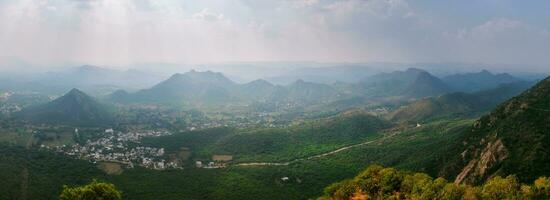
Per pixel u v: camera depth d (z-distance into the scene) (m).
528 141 168.12
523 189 126.94
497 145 176.38
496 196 125.81
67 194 110.50
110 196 113.62
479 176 171.88
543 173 147.00
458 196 130.75
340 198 163.12
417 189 145.12
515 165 157.38
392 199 145.88
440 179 143.50
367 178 169.12
